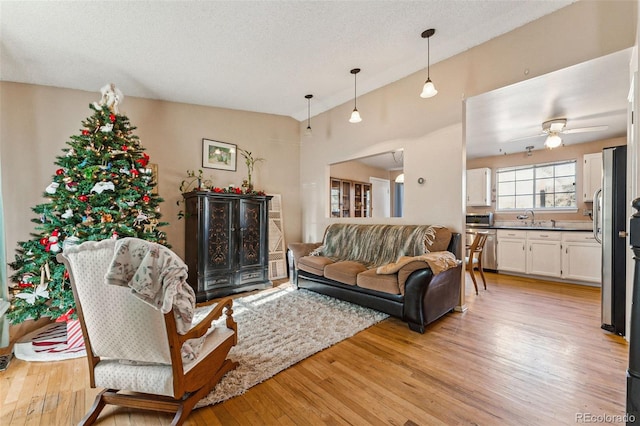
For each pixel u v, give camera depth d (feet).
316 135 16.30
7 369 6.69
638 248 2.69
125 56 9.23
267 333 8.34
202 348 5.45
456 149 10.31
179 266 4.41
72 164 8.34
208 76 11.02
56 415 5.15
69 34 7.92
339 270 10.75
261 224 13.87
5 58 8.66
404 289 8.74
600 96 9.98
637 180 6.32
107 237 8.18
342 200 20.84
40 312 7.71
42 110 10.06
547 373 6.27
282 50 9.53
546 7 7.94
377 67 11.02
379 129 12.91
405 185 11.96
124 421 4.98
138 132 12.09
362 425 4.79
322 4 7.43
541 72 8.29
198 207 11.82
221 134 14.42
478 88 9.70
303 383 6.00
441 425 4.76
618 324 8.19
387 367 6.58
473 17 8.26
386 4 7.57
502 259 16.34
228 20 7.84
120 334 4.61
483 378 6.10
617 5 7.07
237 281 12.85
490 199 19.04
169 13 7.40
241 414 5.10
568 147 16.25
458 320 9.37
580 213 15.80
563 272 14.16
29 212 9.77
